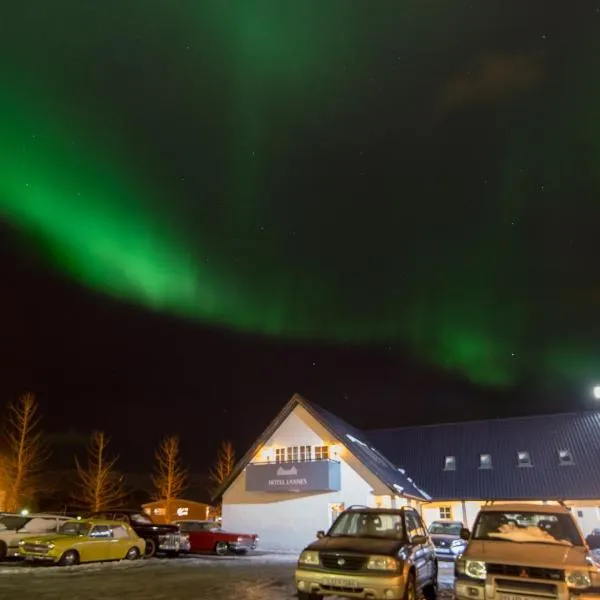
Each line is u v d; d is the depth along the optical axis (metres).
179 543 21.86
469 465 34.66
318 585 8.90
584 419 34.66
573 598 7.05
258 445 31.62
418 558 9.89
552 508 9.26
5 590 11.48
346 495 28.98
